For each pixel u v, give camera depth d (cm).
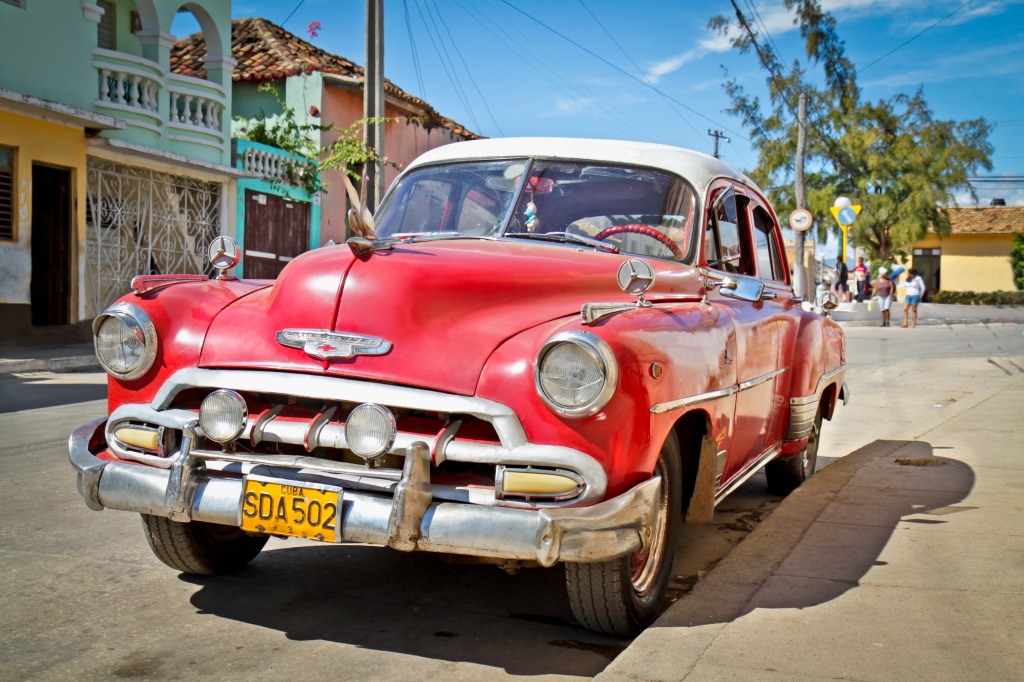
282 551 448
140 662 318
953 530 440
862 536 429
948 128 4628
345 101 2314
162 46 1712
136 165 1667
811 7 3075
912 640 308
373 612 369
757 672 283
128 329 344
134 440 341
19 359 1278
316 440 311
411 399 302
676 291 389
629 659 292
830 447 765
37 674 307
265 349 329
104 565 422
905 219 4550
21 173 1429
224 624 353
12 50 1421
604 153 446
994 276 5094
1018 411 848
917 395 1077
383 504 296
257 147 1964
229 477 324
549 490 292
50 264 1543
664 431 324
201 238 1845
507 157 452
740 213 493
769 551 406
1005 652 298
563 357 292
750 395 438
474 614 368
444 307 324
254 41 2347
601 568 317
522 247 383
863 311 2902
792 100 3183
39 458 659
